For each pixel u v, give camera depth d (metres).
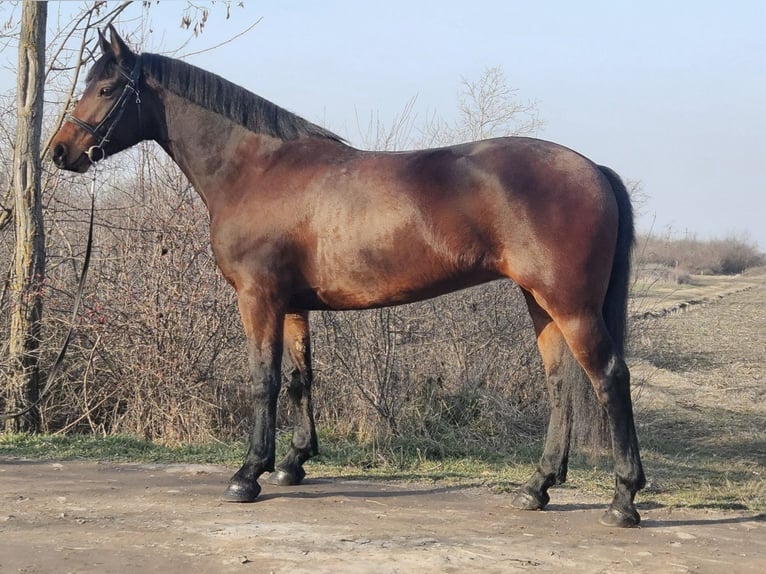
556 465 4.94
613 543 4.27
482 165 4.51
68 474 5.70
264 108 5.13
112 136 5.30
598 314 4.43
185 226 7.23
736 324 20.38
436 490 5.47
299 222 4.85
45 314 7.48
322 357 7.38
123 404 7.68
